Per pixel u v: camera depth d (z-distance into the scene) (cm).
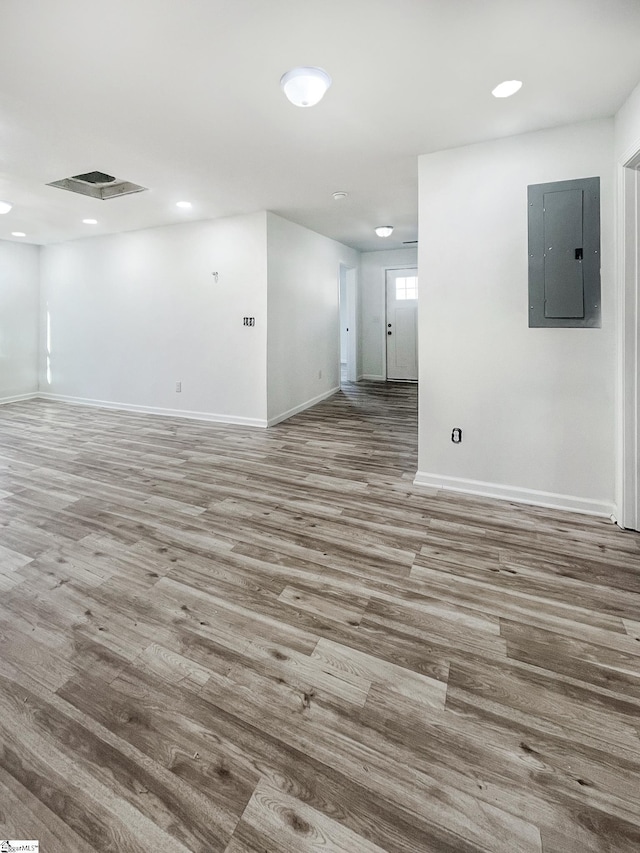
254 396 520
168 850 100
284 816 107
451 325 309
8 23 176
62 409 630
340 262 717
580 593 197
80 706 139
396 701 141
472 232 296
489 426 305
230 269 512
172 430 507
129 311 598
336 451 421
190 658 159
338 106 246
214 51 197
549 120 259
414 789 114
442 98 236
